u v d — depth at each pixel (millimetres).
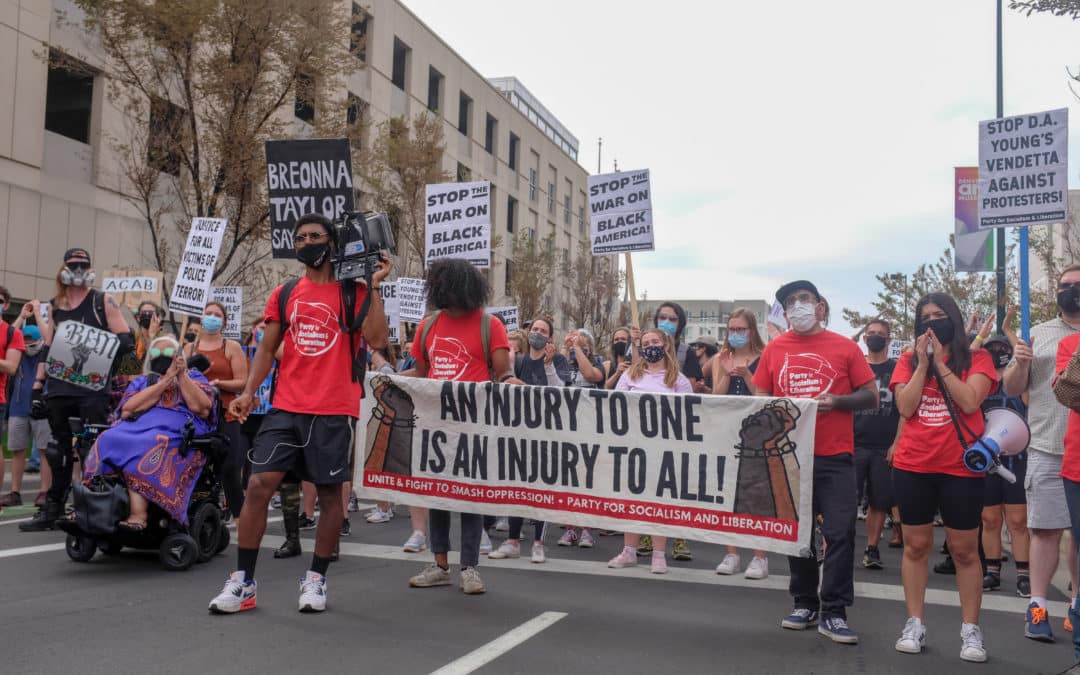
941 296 4980
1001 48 20141
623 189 10711
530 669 4211
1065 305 5520
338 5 17984
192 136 16703
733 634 5066
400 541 8188
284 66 17203
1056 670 4539
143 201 18594
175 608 5176
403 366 9766
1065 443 4723
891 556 8719
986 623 5641
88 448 6723
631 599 5910
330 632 4734
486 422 5824
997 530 6973
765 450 5148
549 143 49281
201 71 16328
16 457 9438
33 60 17516
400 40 32281
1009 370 5605
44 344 9125
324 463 5113
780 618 5516
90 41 18469
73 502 6266
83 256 7637
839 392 5277
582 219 55125
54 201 18031
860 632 5266
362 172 20562
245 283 18641
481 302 6062
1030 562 5344
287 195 7848
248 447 8273
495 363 6059
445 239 10734
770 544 5090
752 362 7688
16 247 17312
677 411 5352
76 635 4551
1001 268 19078
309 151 7793
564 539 8562
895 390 5062
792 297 5371
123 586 5754
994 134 8336
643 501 5406
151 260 20219
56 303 7809
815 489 5254
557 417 5645
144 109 17656
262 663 4156
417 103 33656
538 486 5672
